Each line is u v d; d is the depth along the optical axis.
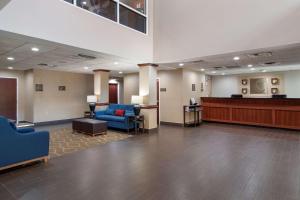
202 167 3.51
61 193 2.62
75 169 3.43
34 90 8.25
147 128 6.74
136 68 8.15
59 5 4.15
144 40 6.36
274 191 2.64
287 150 4.53
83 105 10.13
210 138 5.79
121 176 3.14
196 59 6.04
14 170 3.38
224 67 8.02
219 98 8.60
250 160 3.86
